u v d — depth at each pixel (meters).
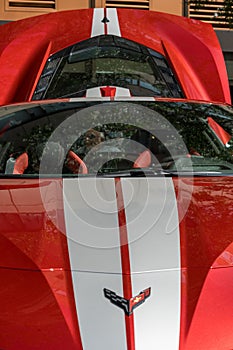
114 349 1.54
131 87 3.79
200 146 3.11
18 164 2.95
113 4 8.61
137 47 4.02
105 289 1.66
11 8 8.33
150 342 1.56
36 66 3.80
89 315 1.61
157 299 1.65
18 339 1.57
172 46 4.03
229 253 1.84
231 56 8.28
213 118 3.30
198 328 1.60
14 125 3.23
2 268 1.76
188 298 1.67
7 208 2.15
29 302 1.65
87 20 4.23
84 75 3.89
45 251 1.81
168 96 3.76
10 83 3.71
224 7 6.72
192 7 8.46
